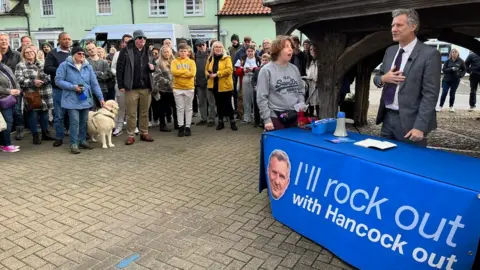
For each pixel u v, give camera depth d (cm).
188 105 691
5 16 2280
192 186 436
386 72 326
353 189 263
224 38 2053
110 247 300
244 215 355
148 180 457
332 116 496
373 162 250
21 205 382
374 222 249
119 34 1366
